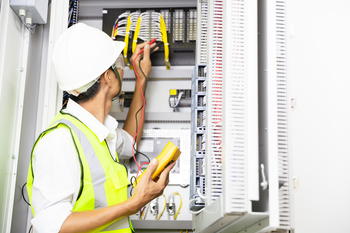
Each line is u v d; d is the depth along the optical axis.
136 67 2.04
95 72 1.43
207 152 1.26
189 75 2.21
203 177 1.55
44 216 1.12
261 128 0.95
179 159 2.09
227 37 0.95
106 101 1.53
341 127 1.34
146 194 1.28
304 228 1.29
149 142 2.12
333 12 1.42
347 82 1.35
